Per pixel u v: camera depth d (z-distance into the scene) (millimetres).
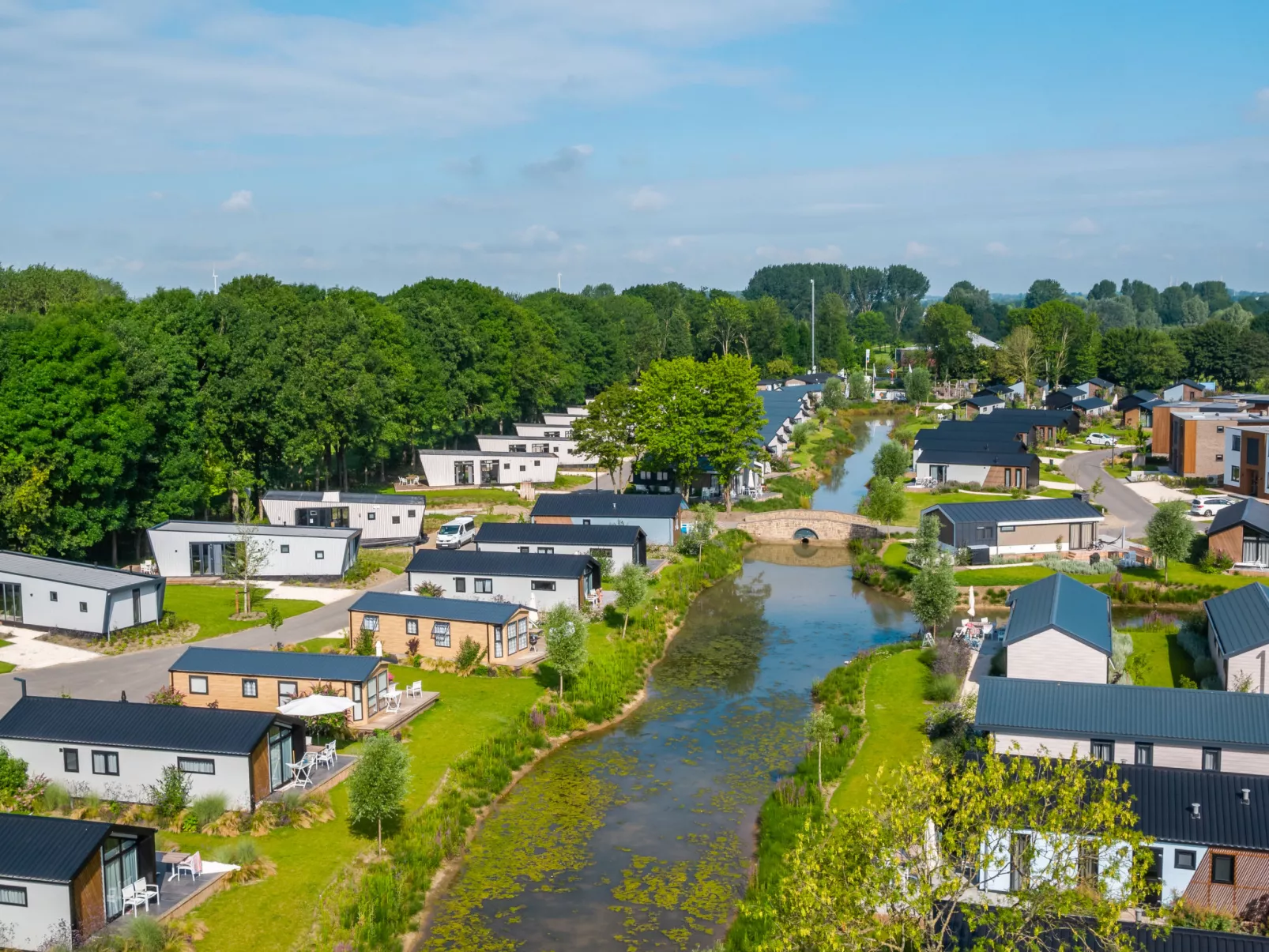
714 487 139000
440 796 56125
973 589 90125
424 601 77125
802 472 160750
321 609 87312
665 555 109688
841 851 33719
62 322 92750
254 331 117500
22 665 70938
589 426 144625
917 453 155125
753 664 81625
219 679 63344
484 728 64688
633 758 64312
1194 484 142375
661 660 82562
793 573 111688
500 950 44531
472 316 168875
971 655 74750
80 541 91250
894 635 88000
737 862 52000
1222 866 43656
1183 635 79062
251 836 49812
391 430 133500
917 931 31938
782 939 32219
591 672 74250
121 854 42250
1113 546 108562
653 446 130750
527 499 134625
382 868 48312
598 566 91625
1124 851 36312
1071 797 34875
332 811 52500
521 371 175125
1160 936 35219
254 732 51656
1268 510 106625
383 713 64188
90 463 89500
